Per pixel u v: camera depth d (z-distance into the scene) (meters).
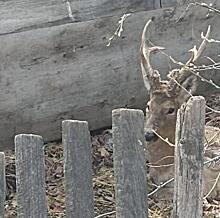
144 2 4.21
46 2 3.86
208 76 4.52
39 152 1.83
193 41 4.41
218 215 3.16
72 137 1.82
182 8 4.30
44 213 1.86
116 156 1.82
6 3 3.73
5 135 3.87
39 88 3.89
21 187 1.84
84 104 4.09
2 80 3.76
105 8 4.09
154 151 3.48
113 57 4.10
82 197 1.85
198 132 1.83
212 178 3.34
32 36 3.78
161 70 4.33
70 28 3.90
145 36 3.86
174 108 3.46
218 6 4.44
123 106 4.25
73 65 3.97
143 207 1.85
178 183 1.87
